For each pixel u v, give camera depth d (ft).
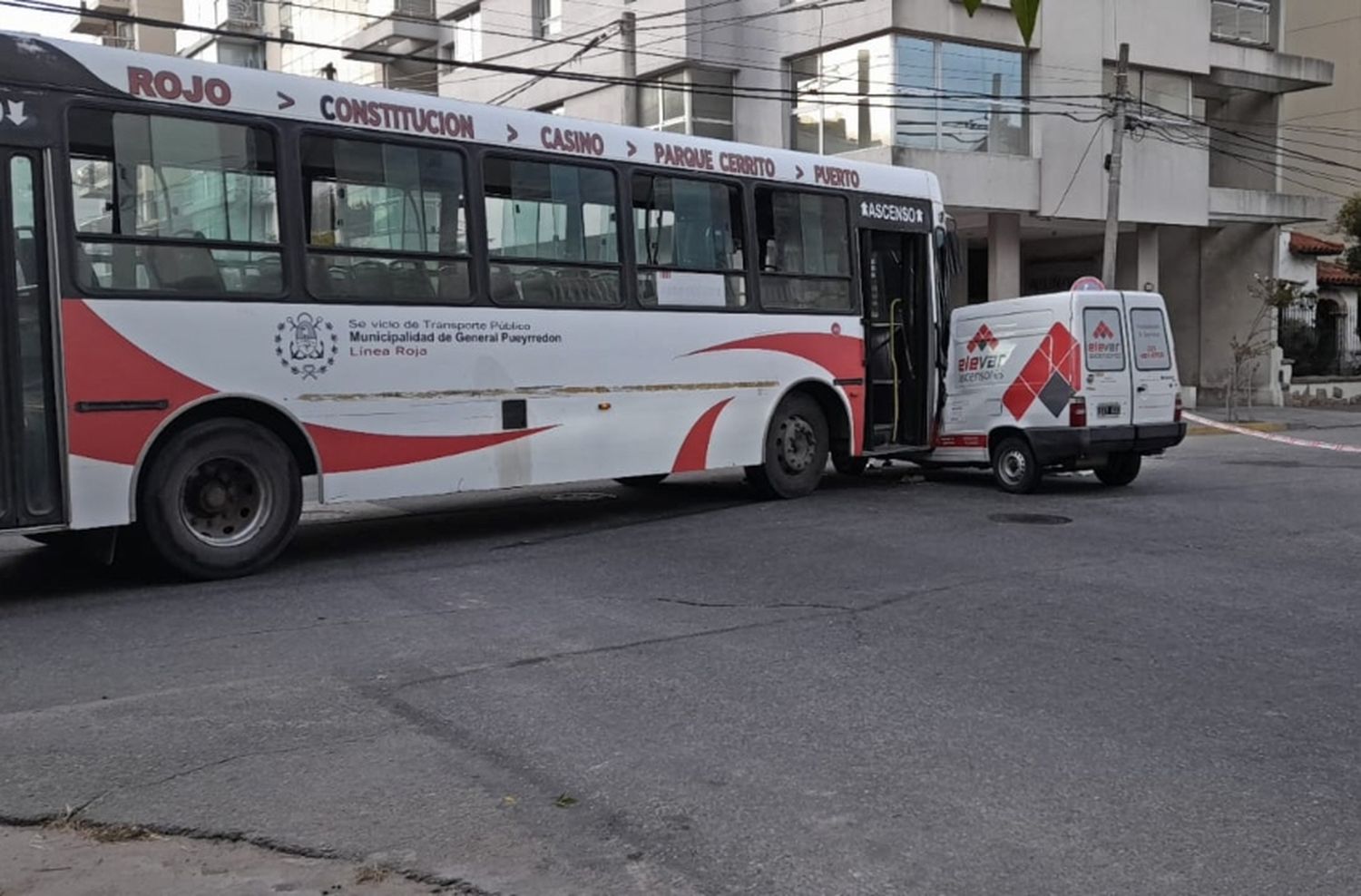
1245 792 14.76
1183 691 18.95
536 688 18.93
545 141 32.37
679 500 40.52
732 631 22.62
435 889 12.20
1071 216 80.59
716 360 36.68
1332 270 114.42
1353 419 86.33
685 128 77.56
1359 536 33.32
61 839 13.39
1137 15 83.30
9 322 24.03
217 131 26.55
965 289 93.50
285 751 16.10
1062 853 13.00
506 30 93.50
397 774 15.26
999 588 26.50
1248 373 94.89
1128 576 27.78
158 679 19.39
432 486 30.09
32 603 24.93
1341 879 12.40
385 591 26.12
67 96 24.54
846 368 40.75
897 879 12.40
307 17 115.24
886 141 72.23
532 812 14.12
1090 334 40.42
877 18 71.41
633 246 34.40
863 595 25.79
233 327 26.63
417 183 29.81
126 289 25.21
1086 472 48.21
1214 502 40.16
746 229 37.45
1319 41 121.70
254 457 27.30
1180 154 87.61
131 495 25.39
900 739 16.66
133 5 133.59
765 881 12.36
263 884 12.26
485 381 30.94
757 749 16.25
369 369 28.81
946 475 47.57
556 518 36.76
